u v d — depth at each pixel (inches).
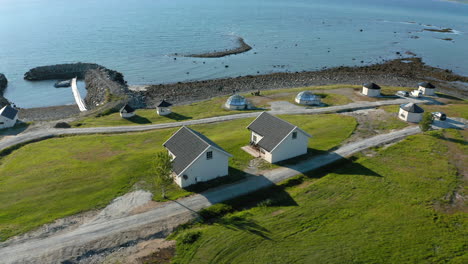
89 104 3932.1
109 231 1333.7
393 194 1595.7
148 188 1662.2
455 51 6294.3
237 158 1988.2
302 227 1346.0
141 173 1823.3
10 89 4517.7
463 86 4259.4
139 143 2348.7
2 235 1307.8
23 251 1223.5
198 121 2854.3
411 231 1325.0
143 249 1235.2
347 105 3176.7
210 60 5703.7
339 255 1189.1
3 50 6402.6
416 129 2487.7
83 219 1412.4
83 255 1210.0
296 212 1446.9
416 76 4694.9
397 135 2365.9
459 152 2089.1
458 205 1514.5
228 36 7642.7
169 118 3083.2
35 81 4874.5
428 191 1622.8
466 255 1192.8
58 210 1480.1
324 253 1198.9
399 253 1203.2
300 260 1165.7
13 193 1635.1
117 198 1573.6
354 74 4778.5
